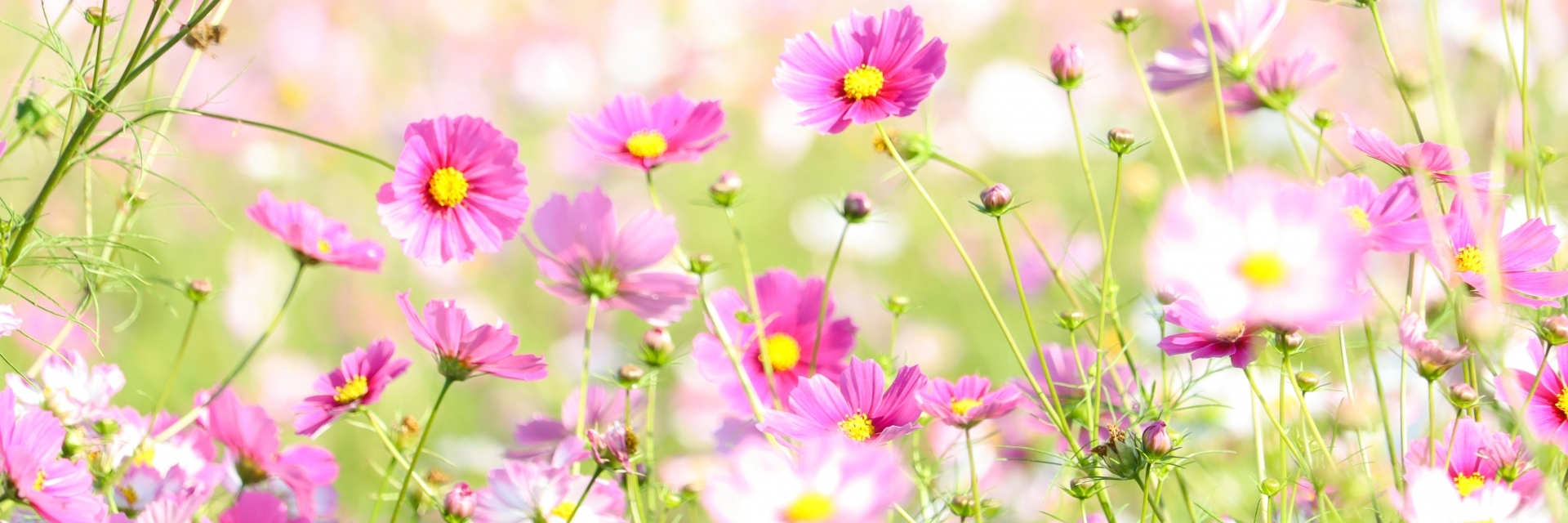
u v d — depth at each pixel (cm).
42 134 201
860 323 295
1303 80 208
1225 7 351
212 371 266
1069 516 212
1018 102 363
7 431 189
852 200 204
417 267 315
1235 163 253
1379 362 211
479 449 251
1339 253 183
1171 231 184
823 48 198
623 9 409
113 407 205
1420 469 185
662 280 201
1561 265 196
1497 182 189
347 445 250
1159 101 361
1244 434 215
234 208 316
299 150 341
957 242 195
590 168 363
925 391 193
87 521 189
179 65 329
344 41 362
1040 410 208
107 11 195
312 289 295
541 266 200
